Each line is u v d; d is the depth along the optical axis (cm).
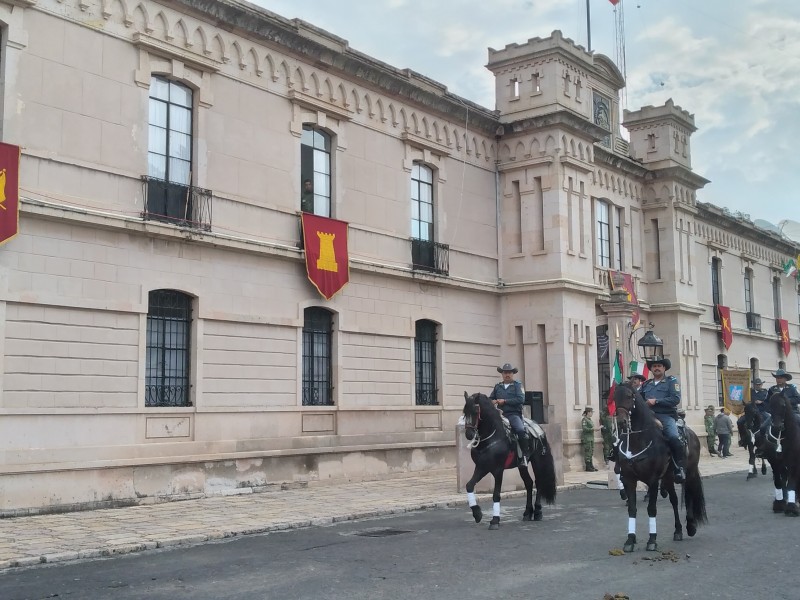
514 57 2833
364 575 1061
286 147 2136
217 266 1930
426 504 1753
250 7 2019
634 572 1077
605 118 3294
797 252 5016
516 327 2769
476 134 2780
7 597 959
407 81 2462
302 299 2128
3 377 1534
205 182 1928
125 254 1748
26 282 1580
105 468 1667
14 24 1598
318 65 2228
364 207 2350
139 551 1248
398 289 2431
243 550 1248
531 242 2758
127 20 1795
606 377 3178
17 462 1538
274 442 2009
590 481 2303
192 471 1825
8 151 1547
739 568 1104
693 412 3444
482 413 1482
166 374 1828
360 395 2277
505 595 950
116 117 1762
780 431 1608
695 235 3950
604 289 2967
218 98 1977
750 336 4400
